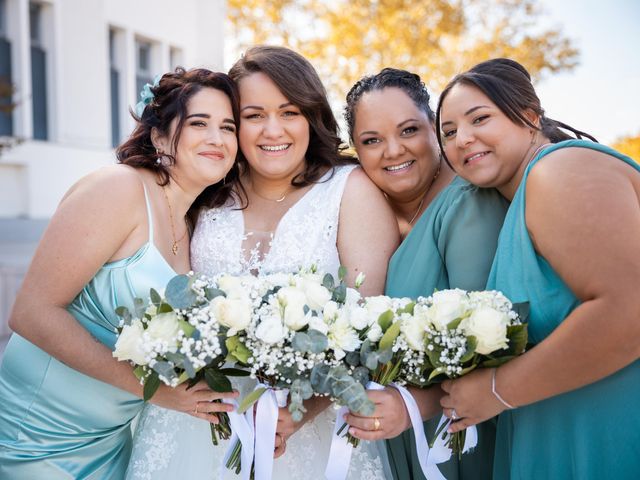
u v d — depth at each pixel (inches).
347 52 491.8
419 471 94.4
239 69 101.3
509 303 72.1
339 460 77.9
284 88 98.3
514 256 75.7
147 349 68.4
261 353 70.8
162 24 415.8
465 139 80.7
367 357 70.7
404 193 105.0
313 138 106.9
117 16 389.4
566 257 67.1
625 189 67.4
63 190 366.6
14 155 338.6
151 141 97.7
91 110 378.9
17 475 87.0
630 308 62.7
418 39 491.5
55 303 81.4
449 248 88.9
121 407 90.0
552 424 75.3
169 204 97.3
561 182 68.9
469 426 74.8
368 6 491.8
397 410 75.5
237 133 101.7
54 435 88.0
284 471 89.5
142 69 421.4
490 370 72.1
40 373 88.8
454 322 69.0
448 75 504.7
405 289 92.3
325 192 102.7
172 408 79.1
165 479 89.5
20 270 252.2
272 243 101.1
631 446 70.7
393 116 98.3
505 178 82.7
